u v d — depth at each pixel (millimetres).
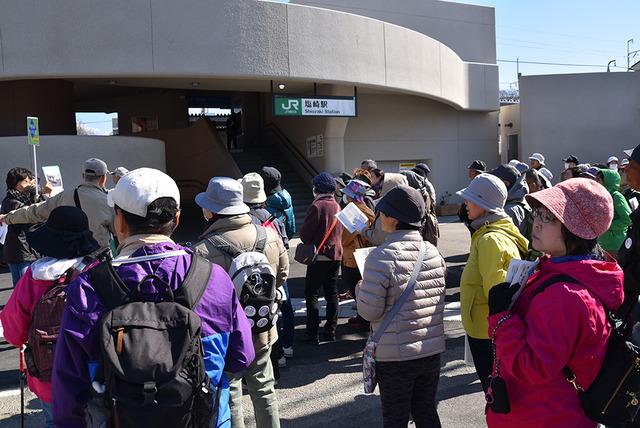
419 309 3164
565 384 2055
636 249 3082
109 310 1816
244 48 14320
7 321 2945
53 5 13281
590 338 1961
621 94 24844
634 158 3408
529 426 2076
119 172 7172
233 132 24219
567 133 25062
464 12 23406
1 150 13273
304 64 15164
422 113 22125
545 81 25016
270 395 3465
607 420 2004
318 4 20203
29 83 15734
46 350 2756
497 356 2182
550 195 2121
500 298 2152
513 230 3686
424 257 3242
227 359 2148
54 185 10172
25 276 2928
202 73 14031
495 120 23734
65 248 2898
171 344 1783
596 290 1985
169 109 24562
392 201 3252
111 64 13531
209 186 3746
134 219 2051
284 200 6078
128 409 1696
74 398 1828
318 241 5844
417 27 22500
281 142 21766
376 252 3217
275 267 3844
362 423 4219
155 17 13641
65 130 16328
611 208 2111
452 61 21047
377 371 3209
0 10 13219
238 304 2168
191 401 1774
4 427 4211
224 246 3562
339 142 18484
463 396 4656
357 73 16281
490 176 3809
